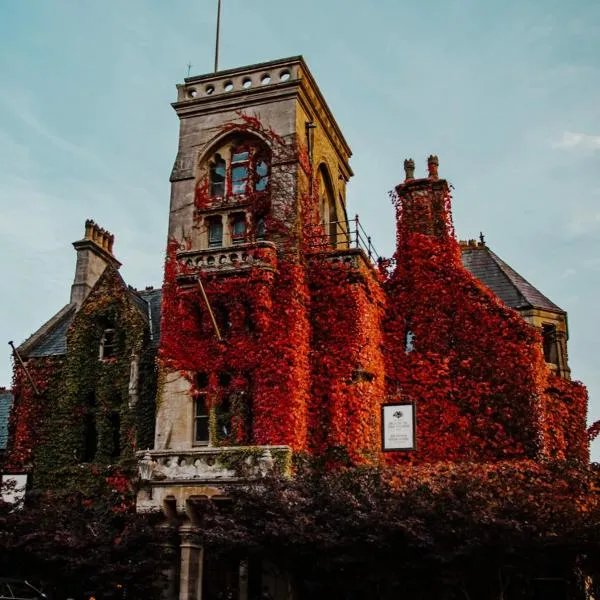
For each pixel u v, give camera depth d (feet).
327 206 114.93
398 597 76.07
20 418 107.34
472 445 92.99
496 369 94.79
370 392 92.02
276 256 94.68
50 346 113.39
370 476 79.10
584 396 100.32
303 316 93.15
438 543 66.64
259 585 88.74
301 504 71.46
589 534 64.69
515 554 66.90
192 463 86.02
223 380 92.73
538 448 90.27
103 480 98.02
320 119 112.37
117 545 78.59
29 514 82.94
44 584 80.38
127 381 102.01
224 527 72.64
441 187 105.91
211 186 105.19
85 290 127.03
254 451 83.56
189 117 108.06
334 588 77.77
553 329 102.22
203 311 93.35
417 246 103.40
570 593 79.51
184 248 100.89
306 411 90.33
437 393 96.22
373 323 97.25
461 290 99.71
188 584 83.35
